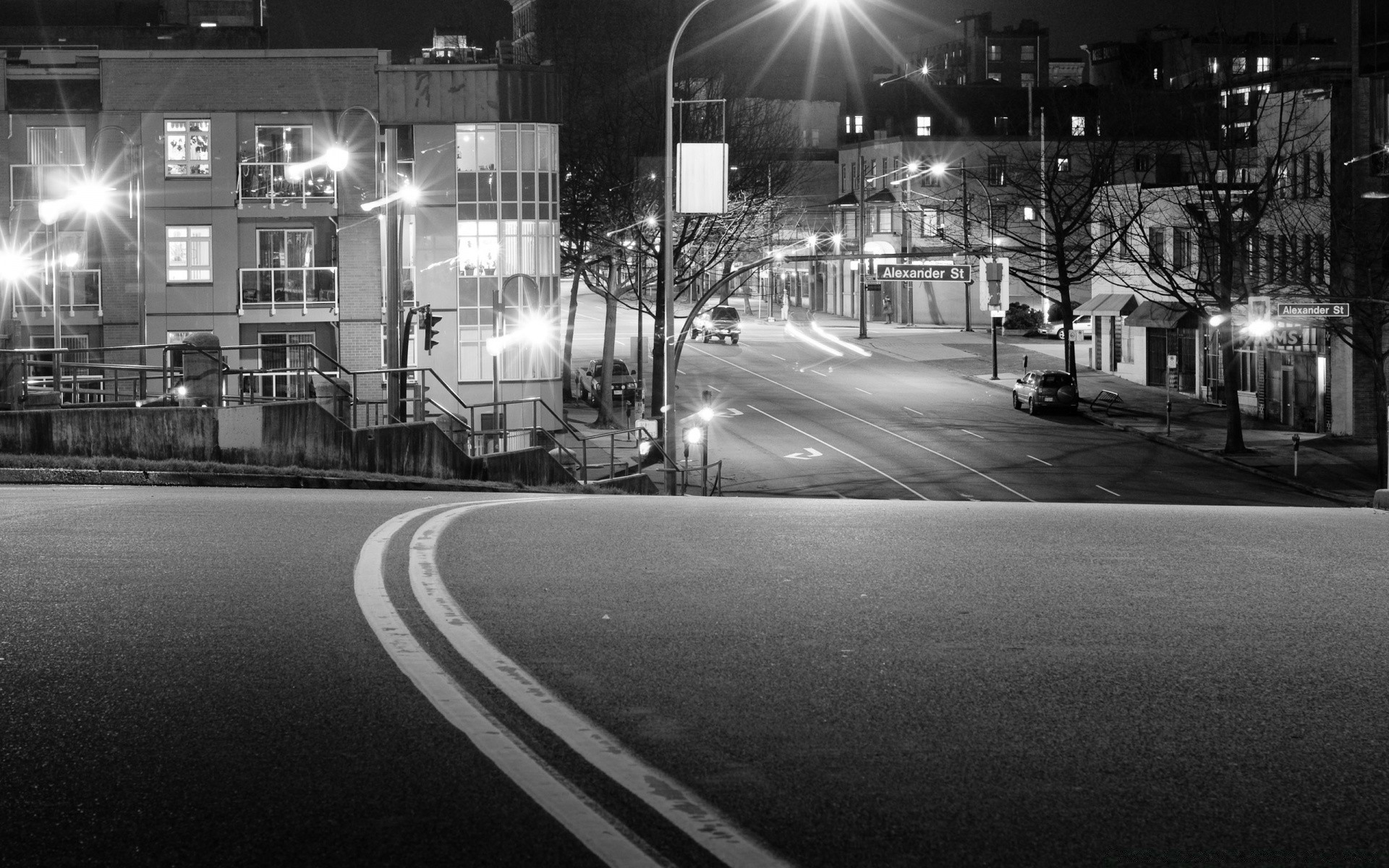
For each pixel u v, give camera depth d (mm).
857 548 10789
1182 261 71188
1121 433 63062
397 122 57469
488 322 58938
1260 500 46469
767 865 4238
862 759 5324
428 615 7773
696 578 9148
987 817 4707
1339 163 55656
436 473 29875
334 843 4379
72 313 54719
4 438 19594
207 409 22812
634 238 70062
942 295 114625
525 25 110062
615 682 6387
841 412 69500
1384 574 9695
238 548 10211
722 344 98250
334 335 56219
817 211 128125
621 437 61281
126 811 4645
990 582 9148
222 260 55375
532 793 4836
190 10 73312
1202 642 7375
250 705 5887
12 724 5582
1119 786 5059
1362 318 47938
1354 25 49750
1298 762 5355
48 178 54750
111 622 7434
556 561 9859
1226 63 61625
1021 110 119688
